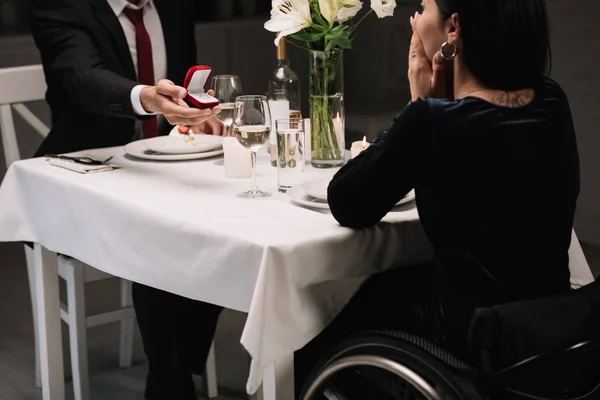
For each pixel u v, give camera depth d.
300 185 1.87
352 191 1.56
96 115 2.57
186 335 2.34
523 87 1.53
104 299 3.37
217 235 1.60
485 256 1.52
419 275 1.83
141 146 2.29
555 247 1.55
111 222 1.87
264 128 1.81
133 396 2.60
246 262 1.55
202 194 1.87
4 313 3.27
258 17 4.07
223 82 2.10
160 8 2.76
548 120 1.52
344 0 1.90
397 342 1.48
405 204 1.80
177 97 1.99
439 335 1.57
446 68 1.62
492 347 1.42
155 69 2.74
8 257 3.93
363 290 1.83
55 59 2.49
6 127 2.59
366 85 3.58
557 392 1.49
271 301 1.52
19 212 2.19
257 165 2.18
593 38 2.82
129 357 2.79
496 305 1.42
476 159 1.48
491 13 1.49
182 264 1.70
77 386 2.38
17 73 2.60
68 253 2.05
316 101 2.04
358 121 3.65
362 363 1.50
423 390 1.42
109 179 2.00
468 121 1.48
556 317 1.42
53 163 2.15
